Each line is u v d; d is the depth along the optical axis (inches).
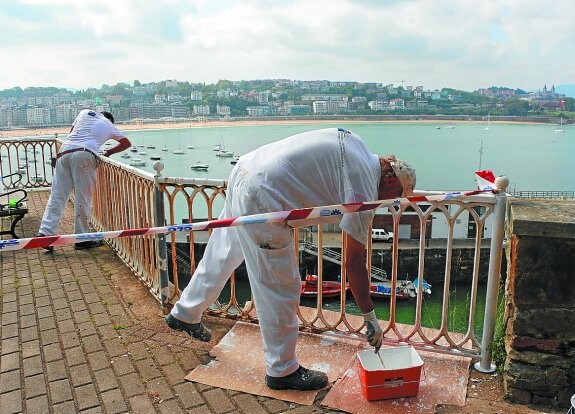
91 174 202.1
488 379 106.1
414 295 538.0
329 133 95.7
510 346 97.6
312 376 102.3
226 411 95.6
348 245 93.7
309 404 97.6
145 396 100.4
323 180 93.5
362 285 95.6
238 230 98.2
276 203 92.7
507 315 103.9
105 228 211.5
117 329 130.1
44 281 166.9
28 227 245.6
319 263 120.6
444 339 122.6
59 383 105.3
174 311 117.4
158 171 134.6
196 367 111.1
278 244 94.9
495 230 101.5
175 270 137.8
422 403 97.4
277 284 97.5
